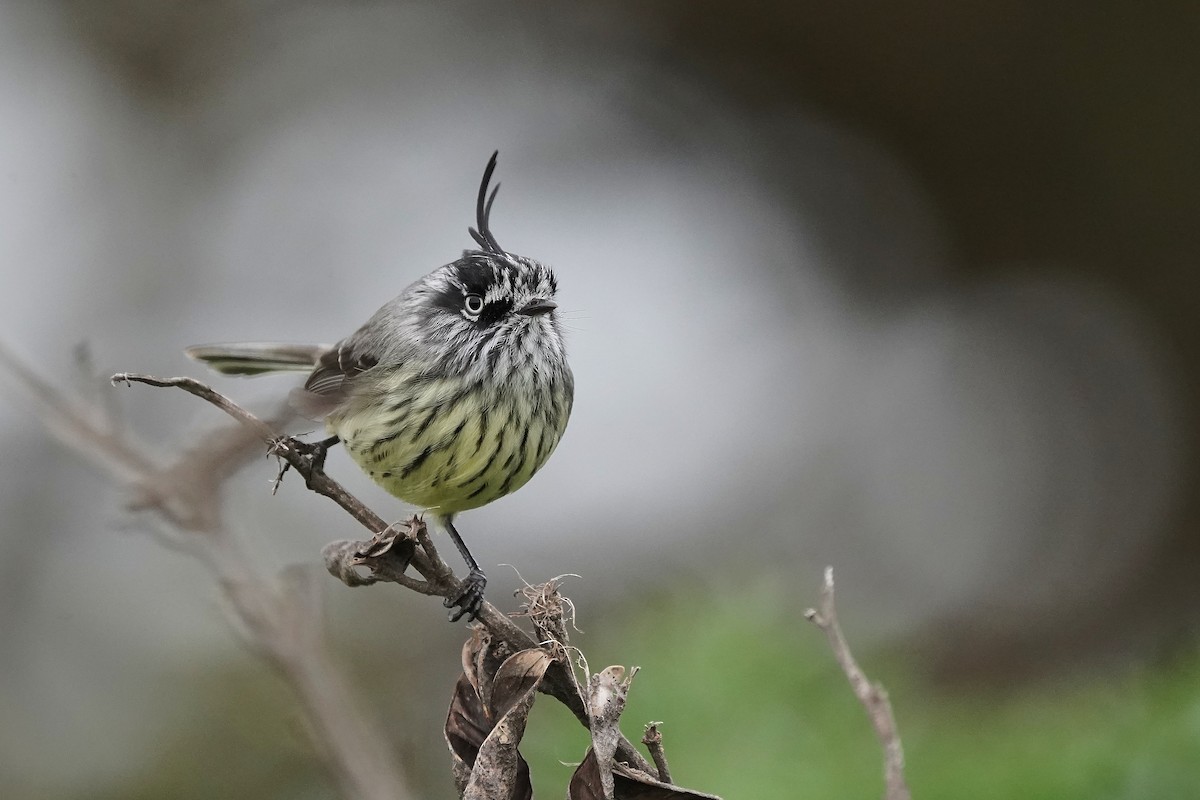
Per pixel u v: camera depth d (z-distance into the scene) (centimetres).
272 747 1342
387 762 339
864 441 1784
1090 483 1733
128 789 1352
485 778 451
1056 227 1900
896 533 1695
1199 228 1812
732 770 820
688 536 1653
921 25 1884
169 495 337
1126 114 1842
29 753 1375
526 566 1584
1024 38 1866
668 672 873
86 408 341
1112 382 1792
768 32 1959
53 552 1439
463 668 483
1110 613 1540
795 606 1010
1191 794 731
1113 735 793
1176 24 1792
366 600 1425
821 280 1916
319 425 834
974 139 1927
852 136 1973
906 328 1897
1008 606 1557
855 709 890
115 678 1417
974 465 1752
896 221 1952
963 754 849
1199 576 1591
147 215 1922
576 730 765
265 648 336
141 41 2014
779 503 1706
